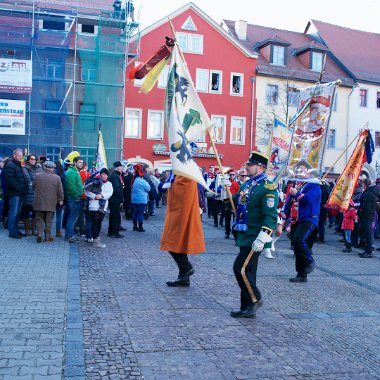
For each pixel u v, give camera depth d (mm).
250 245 5695
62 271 7730
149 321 5480
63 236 11539
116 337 4918
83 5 29047
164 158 31828
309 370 4359
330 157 37062
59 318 5375
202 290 7012
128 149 31109
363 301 6996
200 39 33094
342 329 5637
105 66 27672
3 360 4172
